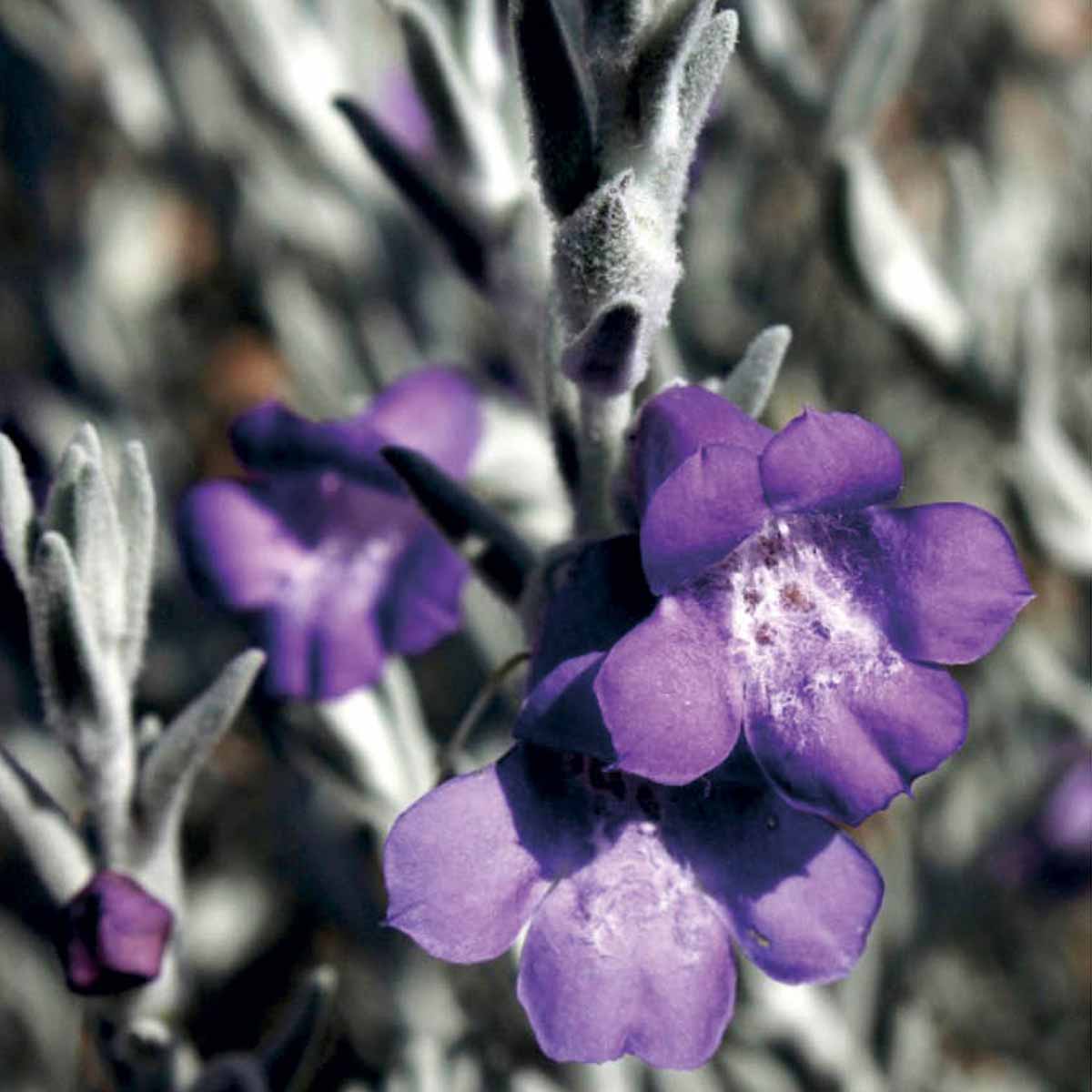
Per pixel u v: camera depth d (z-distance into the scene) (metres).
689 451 0.16
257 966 0.31
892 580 0.16
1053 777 0.29
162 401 0.36
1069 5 0.37
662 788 0.16
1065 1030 0.33
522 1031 0.24
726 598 0.16
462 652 0.30
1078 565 0.24
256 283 0.34
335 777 0.21
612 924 0.16
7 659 0.27
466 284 0.20
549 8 0.16
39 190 0.34
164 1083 0.19
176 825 0.18
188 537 0.20
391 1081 0.22
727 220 0.34
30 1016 0.30
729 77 0.32
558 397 0.17
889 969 0.29
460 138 0.20
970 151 0.35
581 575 0.16
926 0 0.37
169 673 0.30
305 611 0.20
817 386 0.32
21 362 0.35
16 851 0.28
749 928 0.16
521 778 0.16
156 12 0.32
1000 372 0.24
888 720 0.15
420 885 0.15
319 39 0.28
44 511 0.17
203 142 0.33
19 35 0.33
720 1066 0.25
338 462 0.19
